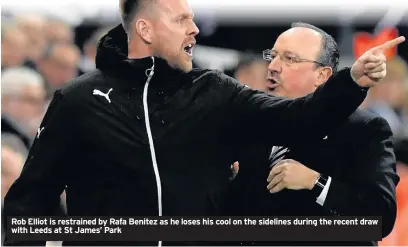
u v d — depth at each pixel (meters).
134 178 6.60
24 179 6.98
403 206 12.74
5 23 14.20
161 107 6.75
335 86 6.03
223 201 7.32
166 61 6.83
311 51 8.22
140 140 6.62
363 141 7.78
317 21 15.84
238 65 13.91
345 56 15.85
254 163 7.96
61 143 6.86
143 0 6.87
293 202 7.88
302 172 7.58
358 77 5.90
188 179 6.64
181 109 6.75
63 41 14.87
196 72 7.04
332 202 7.56
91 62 15.34
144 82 6.86
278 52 8.33
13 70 13.39
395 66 15.29
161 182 6.57
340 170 7.86
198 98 6.80
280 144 6.86
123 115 6.72
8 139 11.82
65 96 6.87
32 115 12.48
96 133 6.71
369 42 15.80
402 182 13.01
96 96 6.81
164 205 6.59
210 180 6.76
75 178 6.95
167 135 6.64
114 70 6.97
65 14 15.26
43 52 14.29
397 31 15.80
